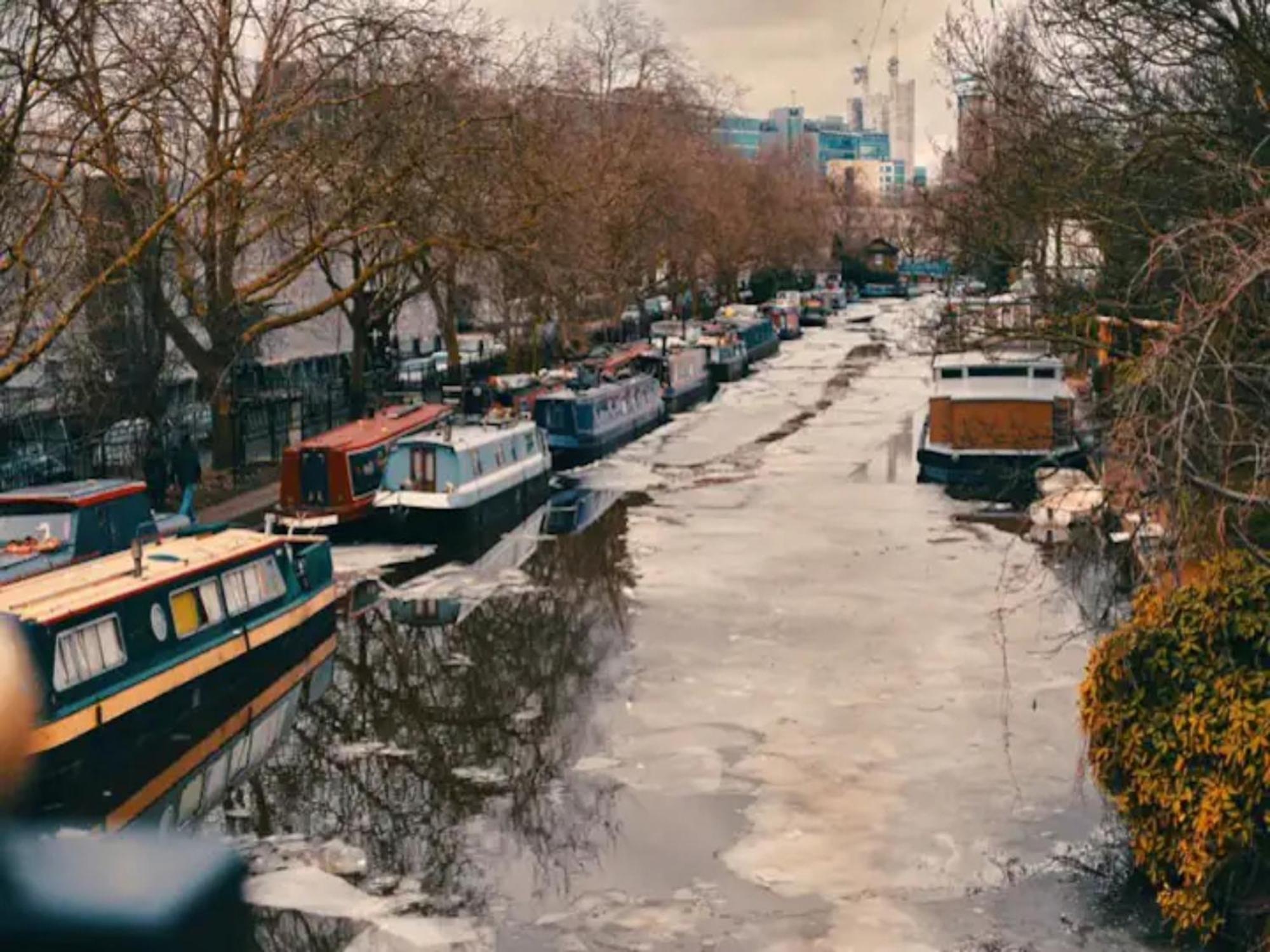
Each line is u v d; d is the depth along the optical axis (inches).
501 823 736.3
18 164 1032.8
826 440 2004.2
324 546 1067.9
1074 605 1030.4
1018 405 1585.9
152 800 782.5
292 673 998.4
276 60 1416.1
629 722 874.8
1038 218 1106.7
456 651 1045.8
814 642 1021.2
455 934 613.9
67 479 1369.3
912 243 2623.0
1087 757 675.4
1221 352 510.9
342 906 640.4
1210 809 519.8
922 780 764.0
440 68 1529.3
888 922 609.3
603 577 1244.5
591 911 631.8
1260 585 555.8
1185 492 456.1
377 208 1509.6
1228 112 919.0
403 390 2191.2
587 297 2369.6
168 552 948.0
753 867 671.1
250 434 1776.6
